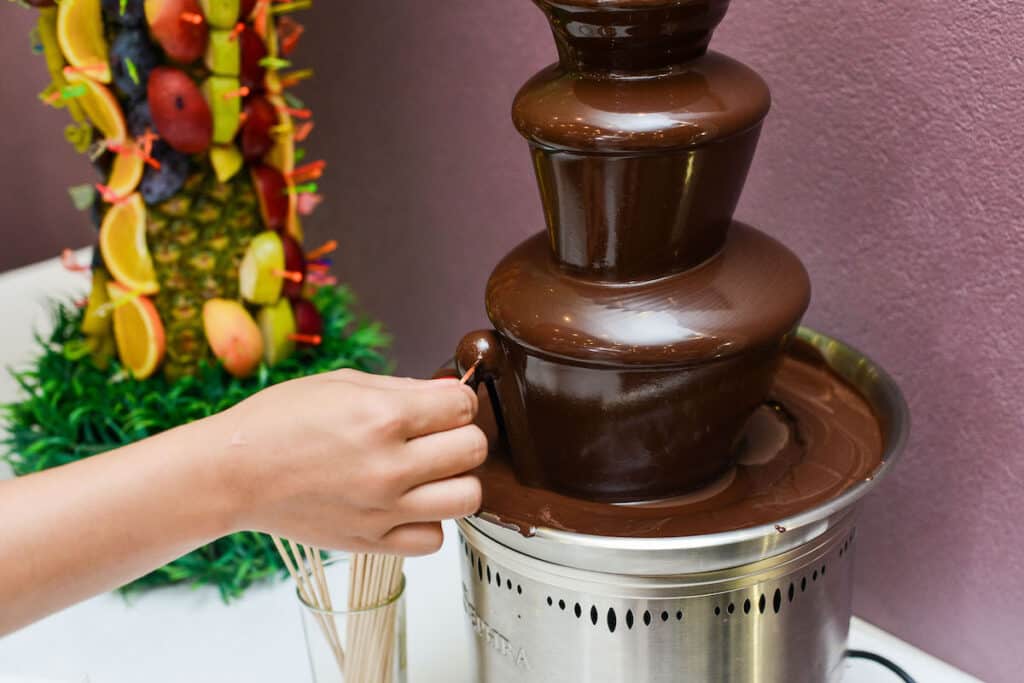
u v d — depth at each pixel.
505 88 0.98
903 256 0.74
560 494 0.65
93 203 0.93
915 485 0.79
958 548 0.78
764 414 0.72
